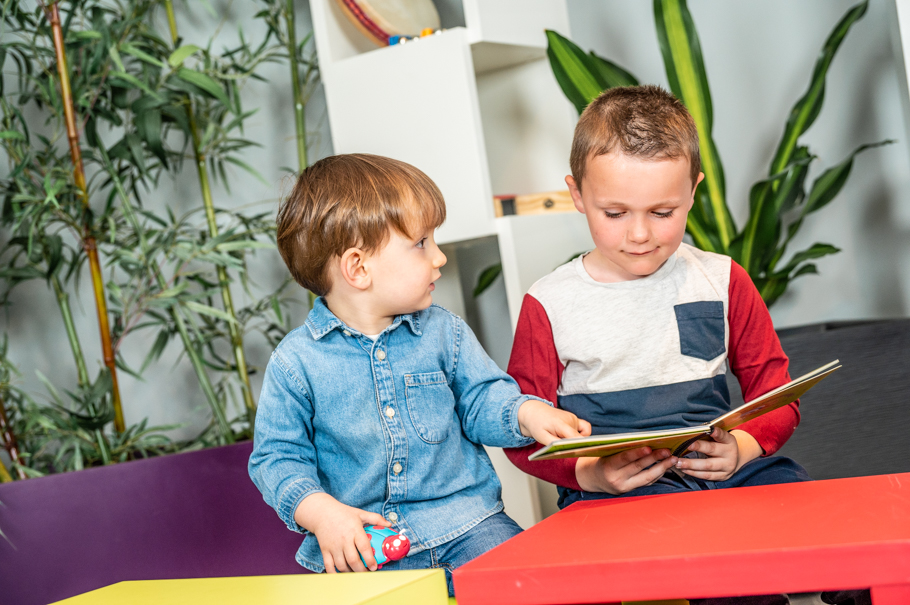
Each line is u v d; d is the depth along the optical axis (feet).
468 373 3.11
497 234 4.87
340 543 2.43
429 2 5.71
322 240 2.88
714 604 2.49
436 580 1.92
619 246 2.83
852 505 1.73
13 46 5.03
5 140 5.13
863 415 4.27
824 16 5.94
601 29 6.51
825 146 6.05
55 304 6.23
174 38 5.88
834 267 6.09
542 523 2.01
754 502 1.89
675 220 2.78
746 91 6.20
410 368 2.99
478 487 3.07
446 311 3.27
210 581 2.20
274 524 3.68
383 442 2.90
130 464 3.63
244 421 5.96
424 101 5.02
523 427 2.83
